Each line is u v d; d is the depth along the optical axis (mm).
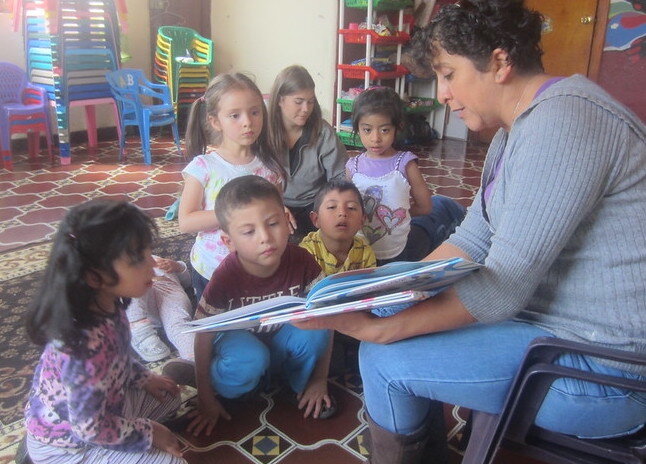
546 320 1047
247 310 1100
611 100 941
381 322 1046
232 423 1562
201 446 1471
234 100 1872
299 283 1616
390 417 1111
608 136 899
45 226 3006
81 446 1175
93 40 4254
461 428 1569
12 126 4023
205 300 1543
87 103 4312
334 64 5277
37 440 1162
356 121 2121
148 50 5402
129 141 5066
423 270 879
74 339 1070
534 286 949
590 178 893
